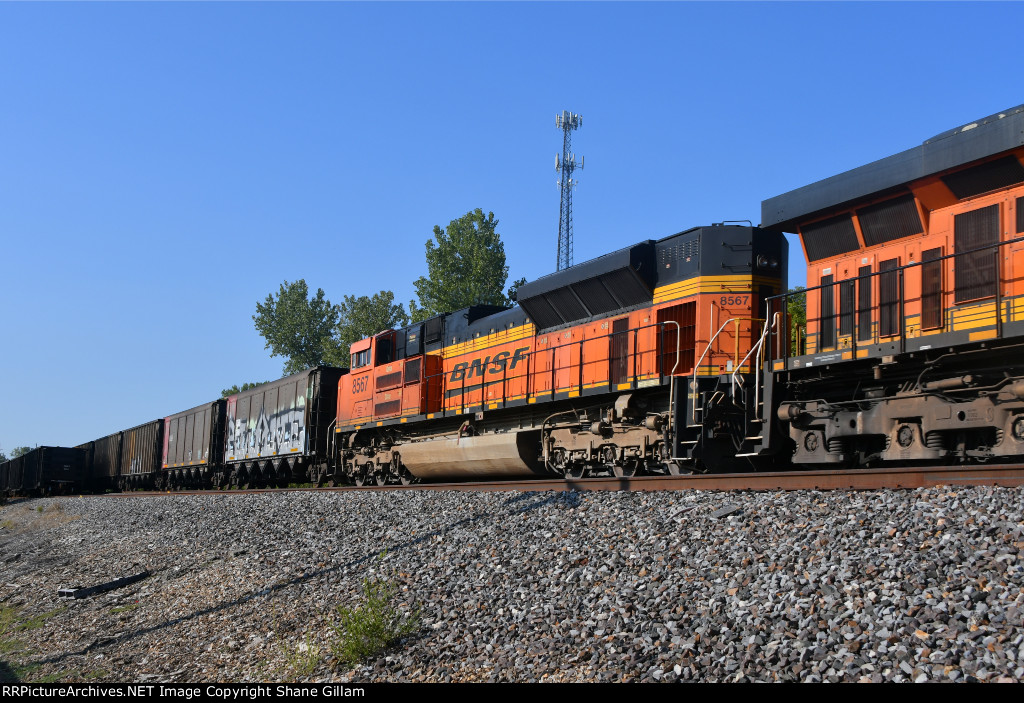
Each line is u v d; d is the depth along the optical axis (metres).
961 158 9.34
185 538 16.52
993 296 9.26
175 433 40.09
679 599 6.84
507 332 18.06
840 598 6.04
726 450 12.38
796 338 13.05
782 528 7.66
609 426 14.66
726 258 13.13
